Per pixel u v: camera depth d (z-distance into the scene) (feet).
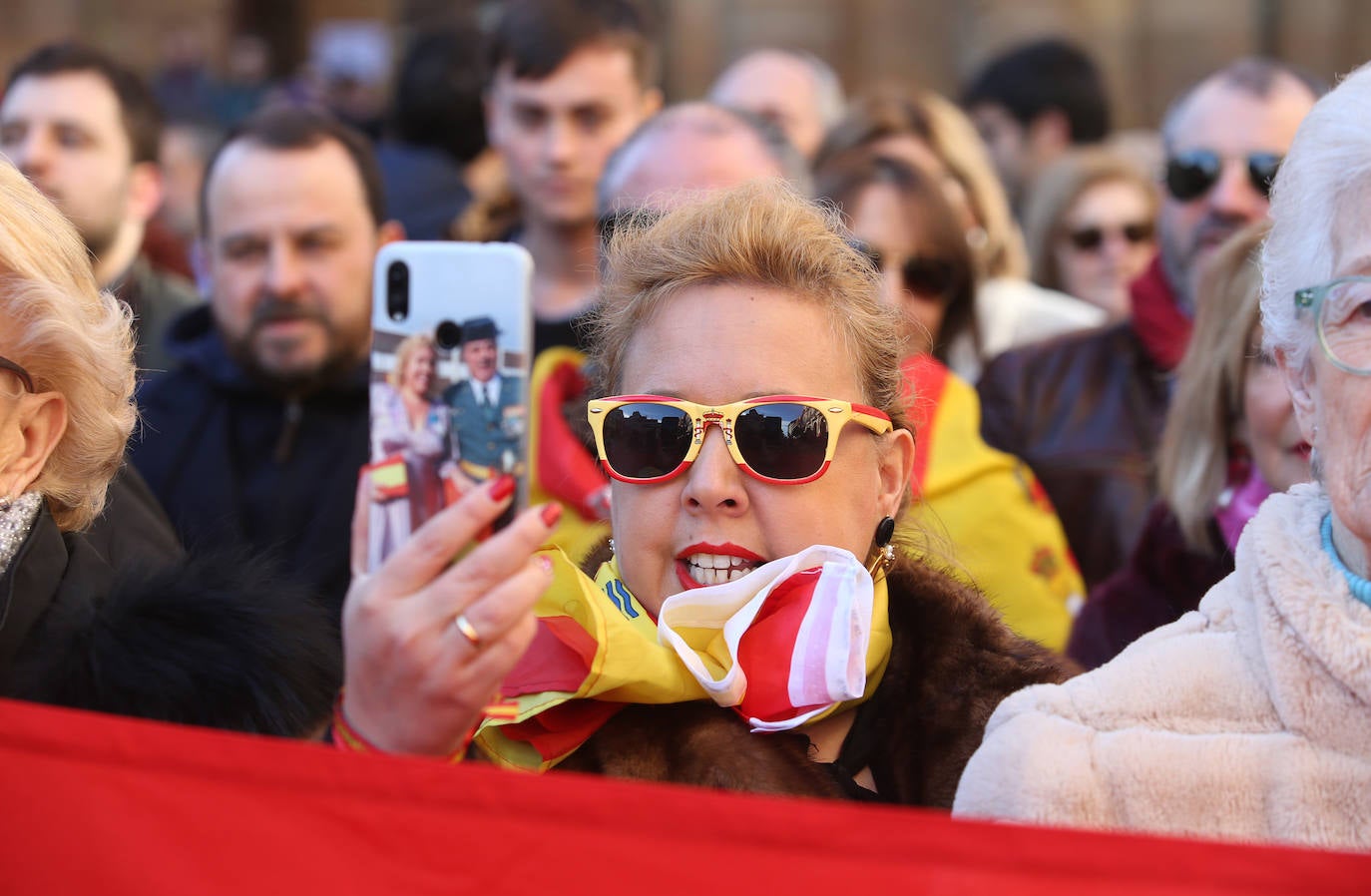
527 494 7.25
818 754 7.29
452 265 7.31
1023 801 6.00
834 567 6.94
